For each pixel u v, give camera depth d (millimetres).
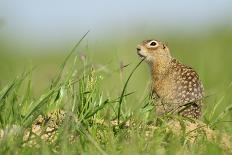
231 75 29797
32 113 15836
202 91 19969
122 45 29812
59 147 14953
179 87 19875
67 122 15336
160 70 20734
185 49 40719
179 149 15117
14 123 15844
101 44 43938
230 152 15516
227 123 18422
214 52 35531
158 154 14625
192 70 20344
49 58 43938
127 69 25000
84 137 15289
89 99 16688
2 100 16172
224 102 21438
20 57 43969
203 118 18828
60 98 16891
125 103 18047
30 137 15188
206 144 15516
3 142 14609
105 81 21594
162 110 19281
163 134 15938
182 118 16844
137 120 16516
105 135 15852
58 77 17234
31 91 18656
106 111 17328
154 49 21156
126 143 15164
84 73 17250
